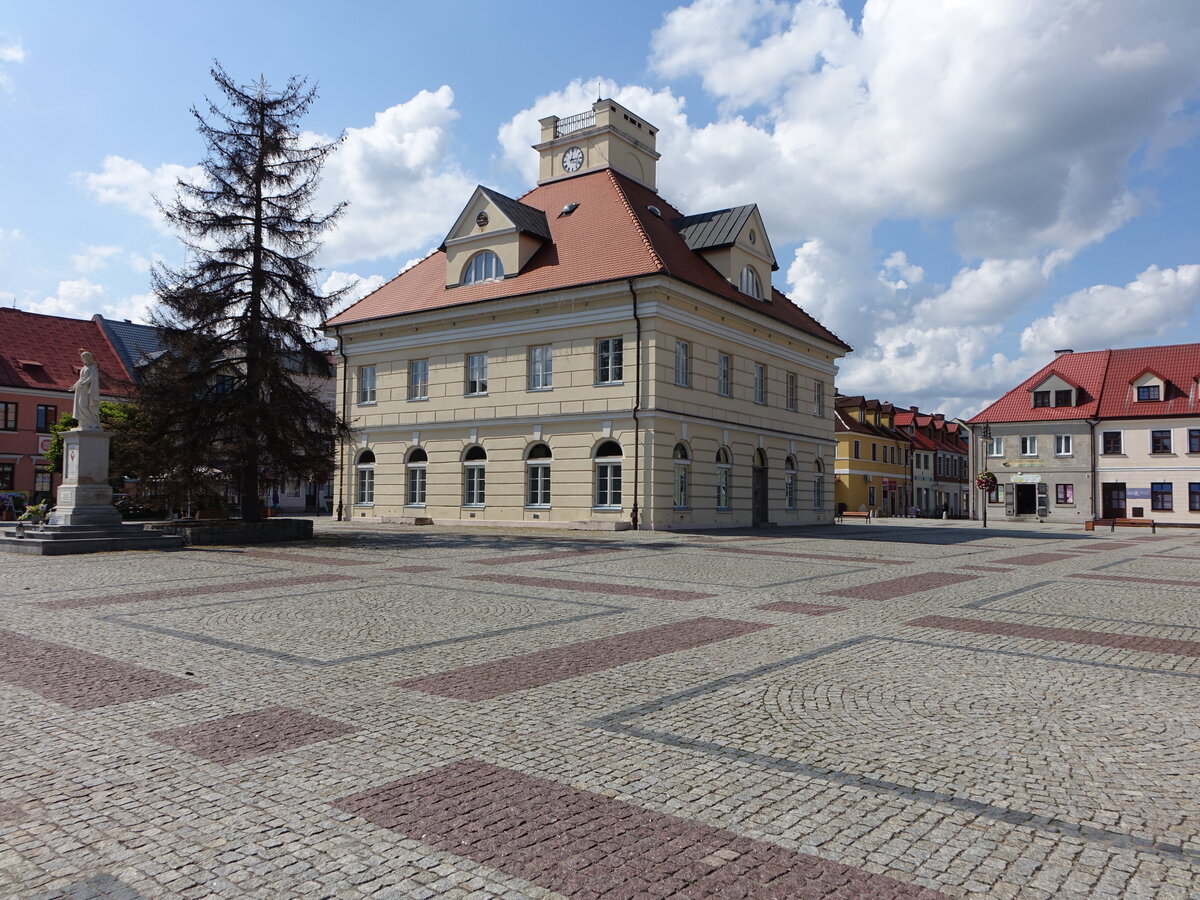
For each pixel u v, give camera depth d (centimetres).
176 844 425
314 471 2647
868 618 1127
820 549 2355
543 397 3206
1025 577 1697
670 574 1634
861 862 411
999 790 505
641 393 2983
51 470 4406
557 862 407
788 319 3838
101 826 446
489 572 1645
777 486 3766
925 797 493
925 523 5041
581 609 1175
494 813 463
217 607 1170
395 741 585
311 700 689
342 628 1011
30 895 375
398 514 3616
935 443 8669
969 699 711
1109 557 2305
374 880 389
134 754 556
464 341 3438
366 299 3925
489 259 3431
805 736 604
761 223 3681
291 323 2620
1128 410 5634
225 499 2727
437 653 872
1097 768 544
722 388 3425
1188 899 379
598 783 509
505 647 905
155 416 2477
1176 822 461
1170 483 5475
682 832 442
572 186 3716
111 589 1357
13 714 644
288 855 413
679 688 736
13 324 5444
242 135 2628
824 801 484
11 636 950
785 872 400
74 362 5522
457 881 388
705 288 3150
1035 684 766
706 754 563
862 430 6994
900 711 671
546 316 3209
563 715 650
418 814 461
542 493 3222
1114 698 719
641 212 3447
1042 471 5862
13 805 473
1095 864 411
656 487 2973
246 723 623
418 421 3562
